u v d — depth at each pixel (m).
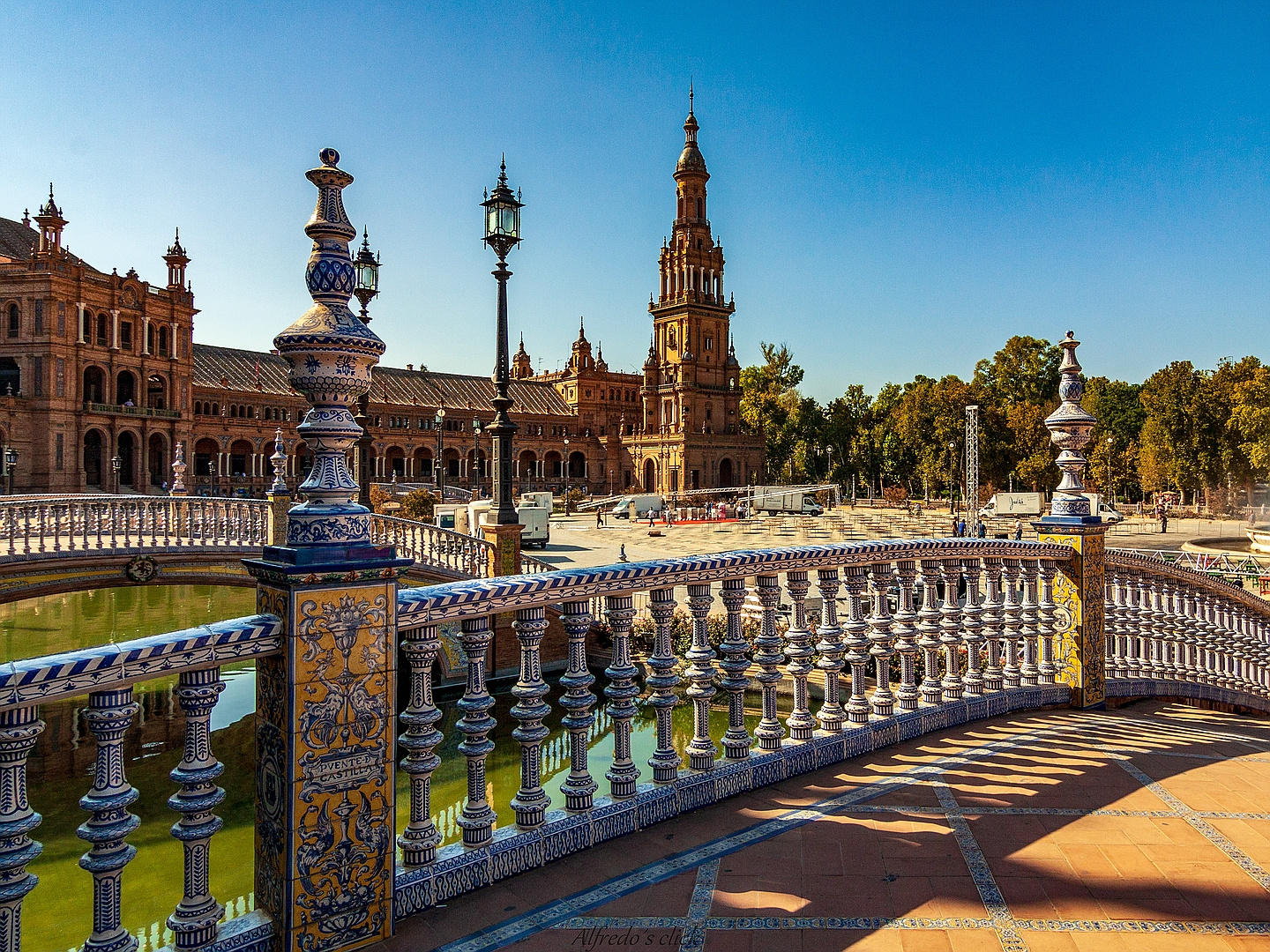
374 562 3.15
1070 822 4.36
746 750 4.85
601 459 126.75
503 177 16.97
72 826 10.38
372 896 3.19
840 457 101.25
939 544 6.02
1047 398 95.94
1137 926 3.32
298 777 2.99
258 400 95.31
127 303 78.31
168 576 18.70
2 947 2.53
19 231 83.06
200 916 2.97
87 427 74.50
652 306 112.31
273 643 3.02
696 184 110.50
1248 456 64.62
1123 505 86.38
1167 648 7.96
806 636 5.17
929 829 4.28
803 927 3.31
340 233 3.24
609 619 4.38
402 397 111.94
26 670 2.45
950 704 6.14
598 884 3.70
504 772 11.62
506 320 18.20
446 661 16.64
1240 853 3.99
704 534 51.56
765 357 115.25
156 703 15.54
